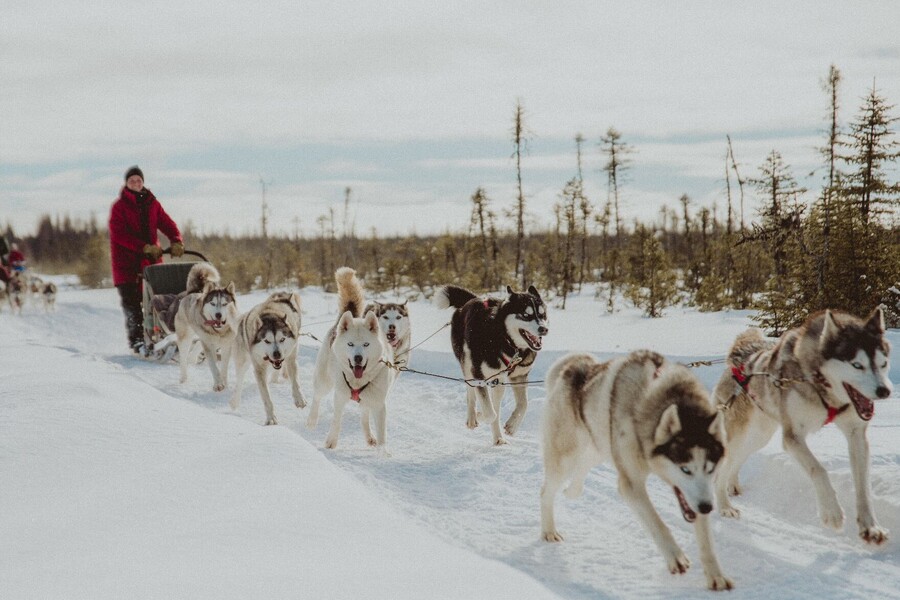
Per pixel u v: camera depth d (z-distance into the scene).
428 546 3.35
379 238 36.09
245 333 7.98
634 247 27.97
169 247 11.10
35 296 25.36
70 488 4.06
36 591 2.63
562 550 4.27
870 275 12.59
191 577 2.80
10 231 66.62
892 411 7.04
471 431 7.40
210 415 6.24
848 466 5.02
